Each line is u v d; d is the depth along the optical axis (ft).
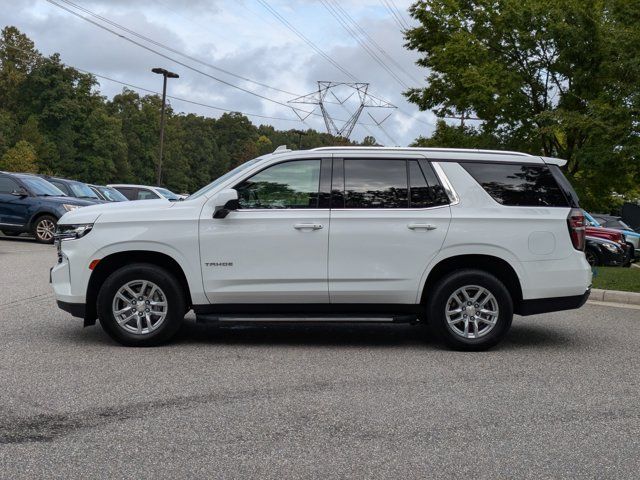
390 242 23.04
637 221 98.99
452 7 75.77
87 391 17.74
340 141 156.76
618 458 13.75
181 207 23.21
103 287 22.71
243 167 24.03
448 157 23.88
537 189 23.94
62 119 321.52
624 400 17.84
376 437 14.71
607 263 60.85
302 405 16.88
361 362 21.61
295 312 23.31
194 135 478.59
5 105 332.60
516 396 18.02
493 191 23.75
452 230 23.17
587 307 34.96
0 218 61.93
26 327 25.94
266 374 19.81
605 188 71.41
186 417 15.83
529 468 13.16
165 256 23.27
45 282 37.42
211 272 22.85
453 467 13.15
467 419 16.03
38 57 344.08
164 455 13.53
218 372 19.94
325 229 22.91
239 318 22.84
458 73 70.03
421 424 15.61
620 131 53.36
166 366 20.53
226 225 22.85
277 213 22.98
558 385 19.21
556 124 63.82
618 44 54.44
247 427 15.21
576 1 64.13
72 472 12.66
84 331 25.58
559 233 23.62
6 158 276.41
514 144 71.87
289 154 23.66
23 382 18.44
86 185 75.92
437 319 23.22
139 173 389.39
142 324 23.24
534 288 23.50
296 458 13.47
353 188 23.36
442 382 19.29
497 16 69.62
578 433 15.20
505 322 23.29
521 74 69.67
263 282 22.89
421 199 23.47
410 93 81.87
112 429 14.96
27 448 13.80
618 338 26.50
